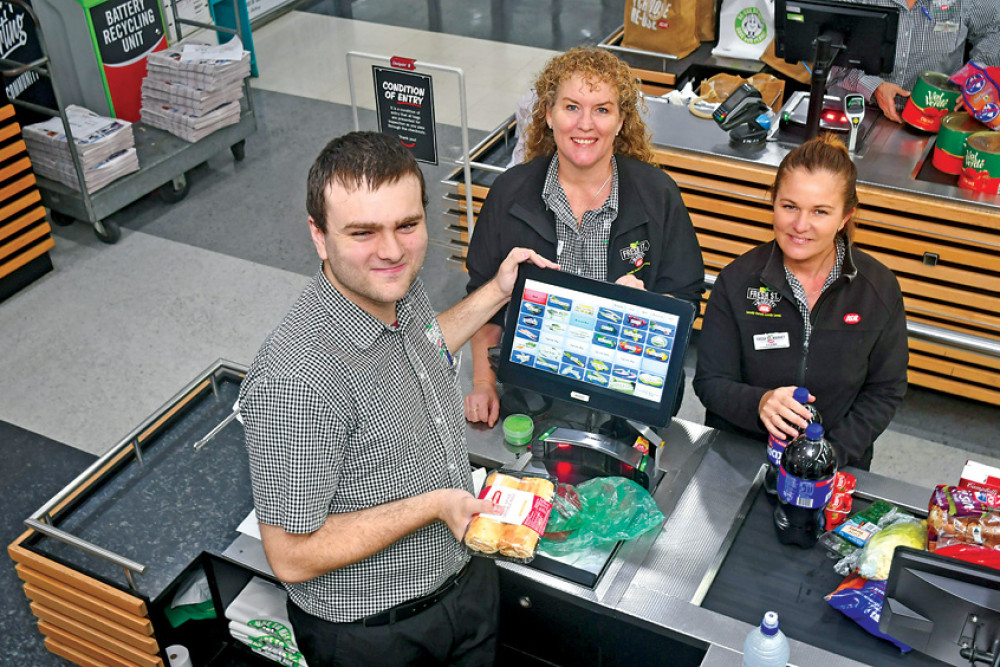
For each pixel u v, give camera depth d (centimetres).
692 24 504
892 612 186
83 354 467
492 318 281
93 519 262
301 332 173
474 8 857
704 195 406
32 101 568
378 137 166
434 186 567
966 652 183
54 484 395
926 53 423
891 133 404
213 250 541
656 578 212
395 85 412
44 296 510
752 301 247
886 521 218
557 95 255
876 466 385
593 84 249
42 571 262
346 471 181
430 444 193
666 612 204
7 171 488
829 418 254
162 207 584
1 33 541
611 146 267
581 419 254
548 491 201
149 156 565
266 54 779
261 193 593
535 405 256
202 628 271
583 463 237
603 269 276
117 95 588
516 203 276
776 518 222
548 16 838
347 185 160
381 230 163
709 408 258
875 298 240
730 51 499
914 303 390
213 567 253
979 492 205
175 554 250
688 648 205
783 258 243
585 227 274
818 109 386
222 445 283
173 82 582
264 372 170
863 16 379
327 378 169
